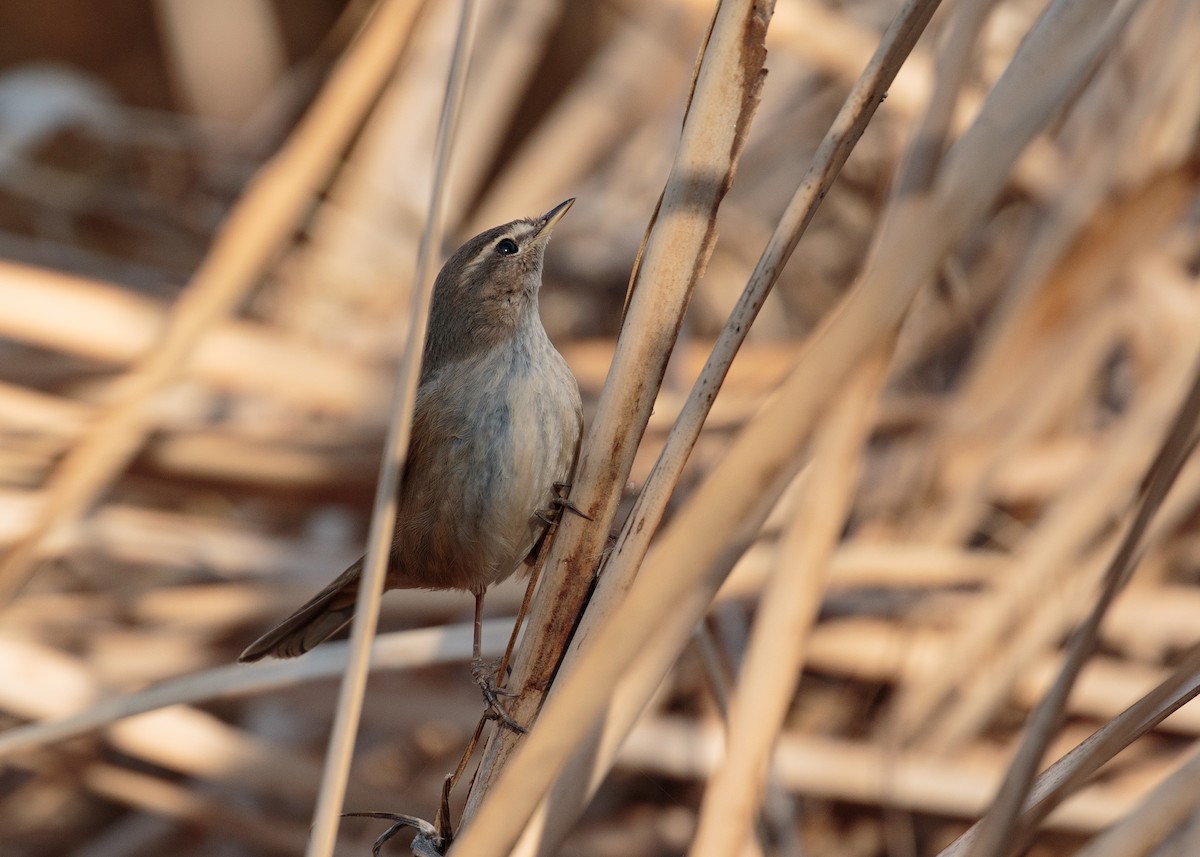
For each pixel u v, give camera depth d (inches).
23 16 679.7
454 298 293.0
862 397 199.6
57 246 525.0
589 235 514.3
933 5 160.9
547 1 526.0
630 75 529.0
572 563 189.0
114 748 383.6
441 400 281.4
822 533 199.5
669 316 183.9
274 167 239.6
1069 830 299.9
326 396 386.0
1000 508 390.9
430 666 413.7
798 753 333.7
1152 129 365.4
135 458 372.2
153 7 699.4
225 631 396.5
